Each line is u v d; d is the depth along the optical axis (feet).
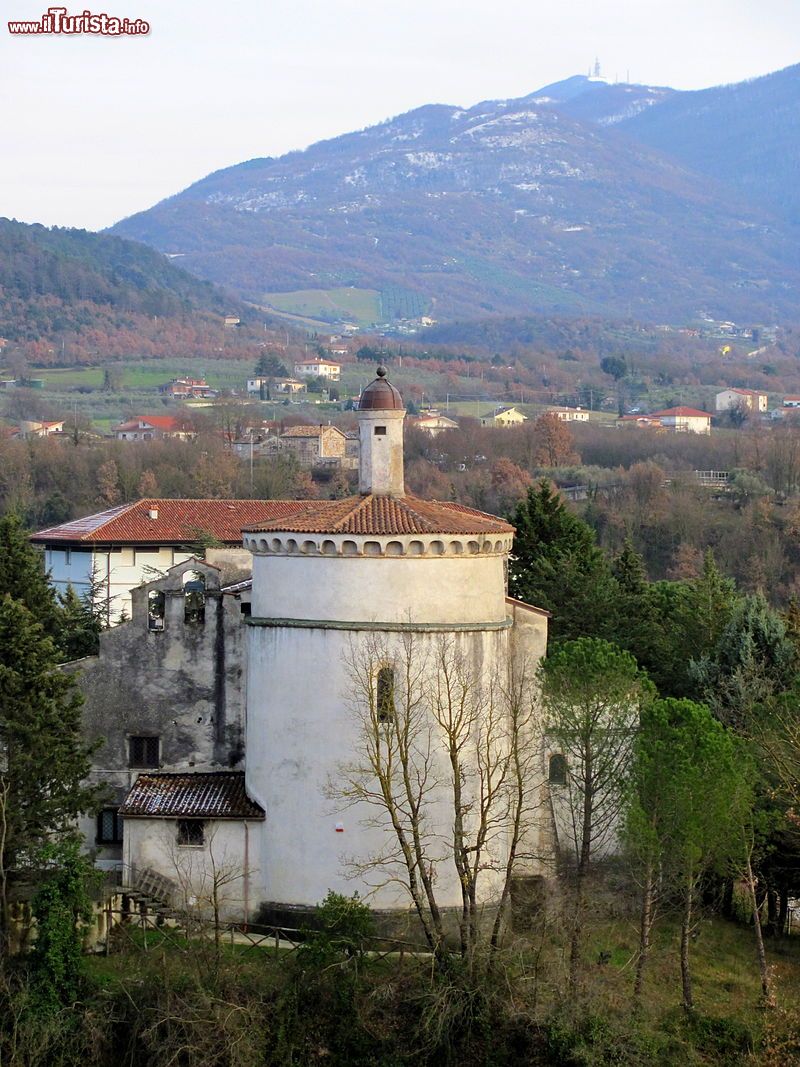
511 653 214.90
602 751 201.16
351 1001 182.09
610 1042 179.83
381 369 212.43
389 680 197.16
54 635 257.96
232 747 223.10
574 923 189.47
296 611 200.34
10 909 195.21
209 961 185.78
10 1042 179.83
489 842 201.87
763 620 266.77
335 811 198.18
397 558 197.06
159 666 223.92
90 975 188.75
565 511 319.68
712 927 222.48
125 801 209.05
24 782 198.18
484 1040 181.37
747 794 194.59
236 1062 176.35
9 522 254.68
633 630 273.95
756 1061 181.88
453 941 197.36
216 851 203.31
